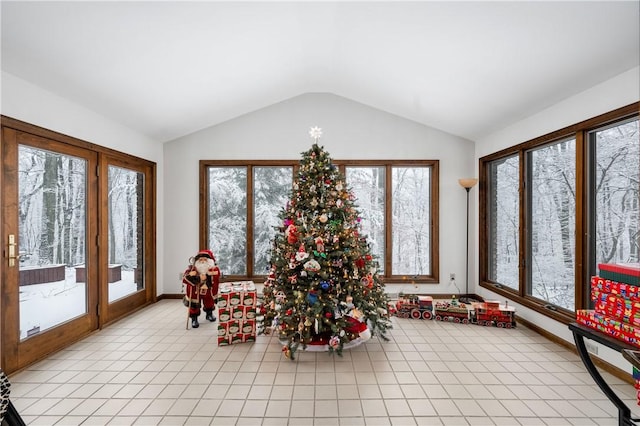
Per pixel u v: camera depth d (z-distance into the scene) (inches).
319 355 115.6
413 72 133.9
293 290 116.4
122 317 154.9
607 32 83.0
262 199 195.0
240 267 194.7
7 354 99.0
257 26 109.3
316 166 122.4
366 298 120.2
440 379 98.6
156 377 99.8
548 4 79.4
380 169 196.1
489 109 144.6
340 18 110.0
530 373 102.2
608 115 102.0
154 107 144.9
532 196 146.5
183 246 190.9
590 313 68.4
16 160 101.5
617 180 103.8
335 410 83.0
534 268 145.3
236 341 126.3
